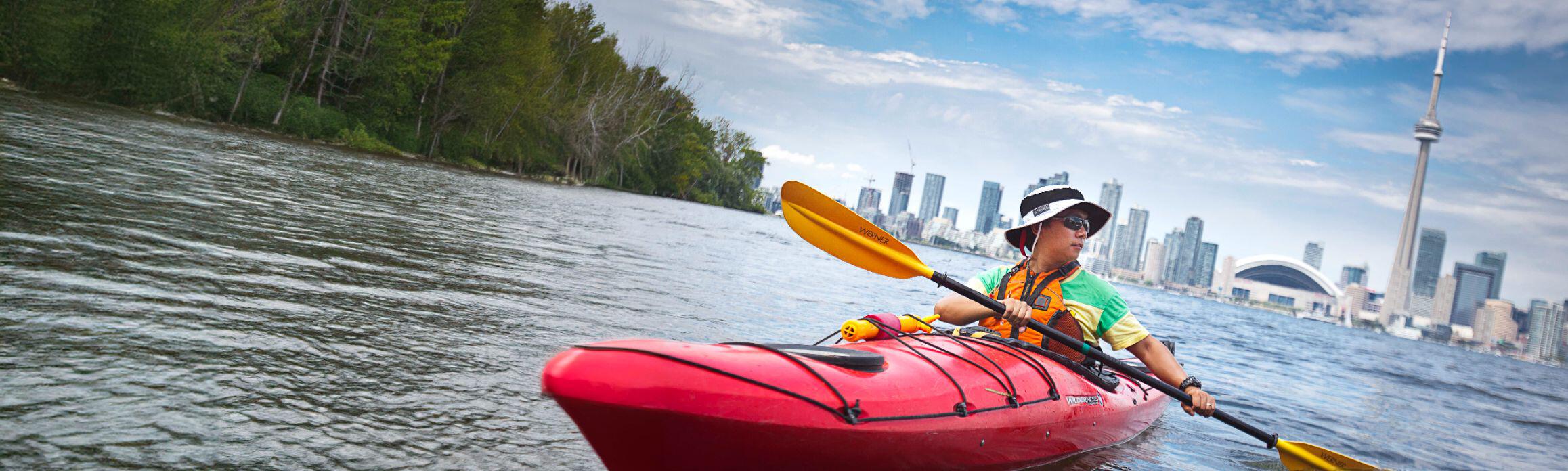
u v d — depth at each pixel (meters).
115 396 2.62
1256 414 6.27
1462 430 7.11
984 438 2.86
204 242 6.03
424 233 9.52
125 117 23.48
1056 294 3.62
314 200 10.98
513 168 54.41
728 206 101.69
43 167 8.51
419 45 42.38
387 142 44.44
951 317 3.86
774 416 2.15
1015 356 3.37
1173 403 6.05
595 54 65.12
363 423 2.79
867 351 2.77
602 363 2.01
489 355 4.12
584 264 9.18
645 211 31.94
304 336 3.86
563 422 3.19
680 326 5.95
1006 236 3.89
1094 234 3.74
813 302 9.55
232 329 3.74
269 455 2.37
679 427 2.03
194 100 33.09
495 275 7.13
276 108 37.25
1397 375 14.41
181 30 31.83
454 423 2.95
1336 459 3.55
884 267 3.67
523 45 50.03
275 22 36.69
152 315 3.71
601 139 60.84
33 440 2.17
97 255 4.84
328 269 5.94
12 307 3.43
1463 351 69.62
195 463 2.23
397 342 4.05
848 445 2.34
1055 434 3.36
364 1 41.91
